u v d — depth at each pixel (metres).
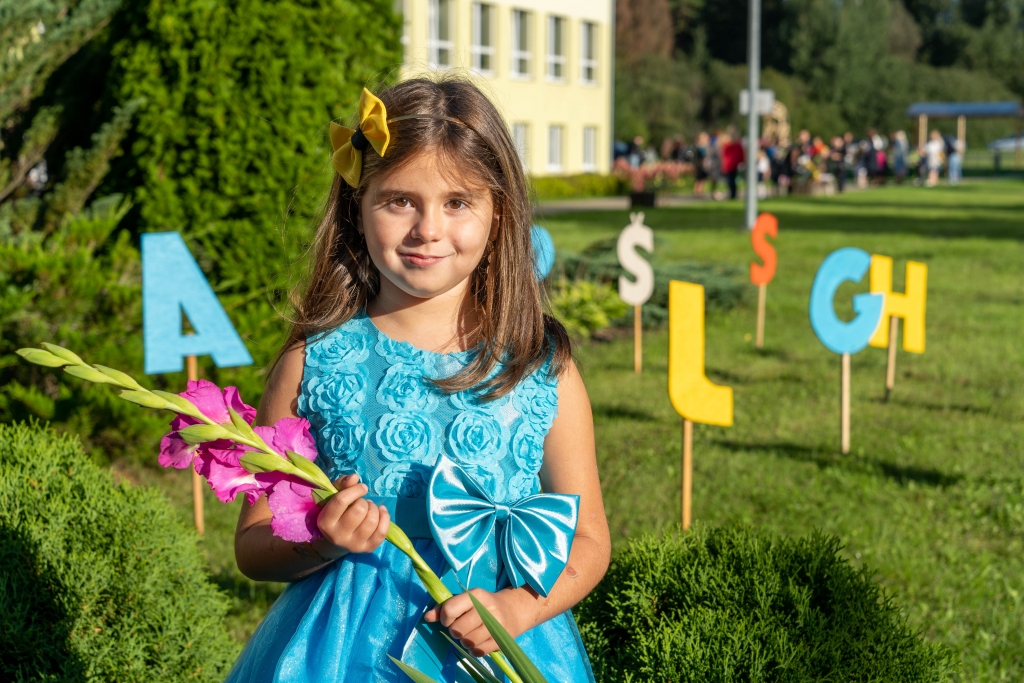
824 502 4.96
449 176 1.59
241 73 5.71
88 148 6.19
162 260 4.12
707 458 5.70
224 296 5.79
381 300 1.79
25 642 2.18
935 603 3.86
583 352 8.77
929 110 45.72
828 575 2.49
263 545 1.68
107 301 5.34
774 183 30.39
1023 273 12.65
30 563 2.31
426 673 1.56
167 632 2.45
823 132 56.94
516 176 1.71
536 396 1.77
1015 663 3.41
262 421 1.82
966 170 45.53
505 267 1.74
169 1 5.68
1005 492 5.10
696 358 4.14
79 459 2.66
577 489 1.79
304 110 5.79
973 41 67.12
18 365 5.18
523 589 1.59
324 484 1.42
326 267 1.83
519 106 29.58
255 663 1.66
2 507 2.38
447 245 1.60
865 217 21.00
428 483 1.63
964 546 4.44
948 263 13.63
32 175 6.79
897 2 68.69
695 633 2.30
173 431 1.40
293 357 1.81
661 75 53.81
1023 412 6.64
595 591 2.59
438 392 1.72
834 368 7.92
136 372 5.08
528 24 29.84
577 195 29.97
